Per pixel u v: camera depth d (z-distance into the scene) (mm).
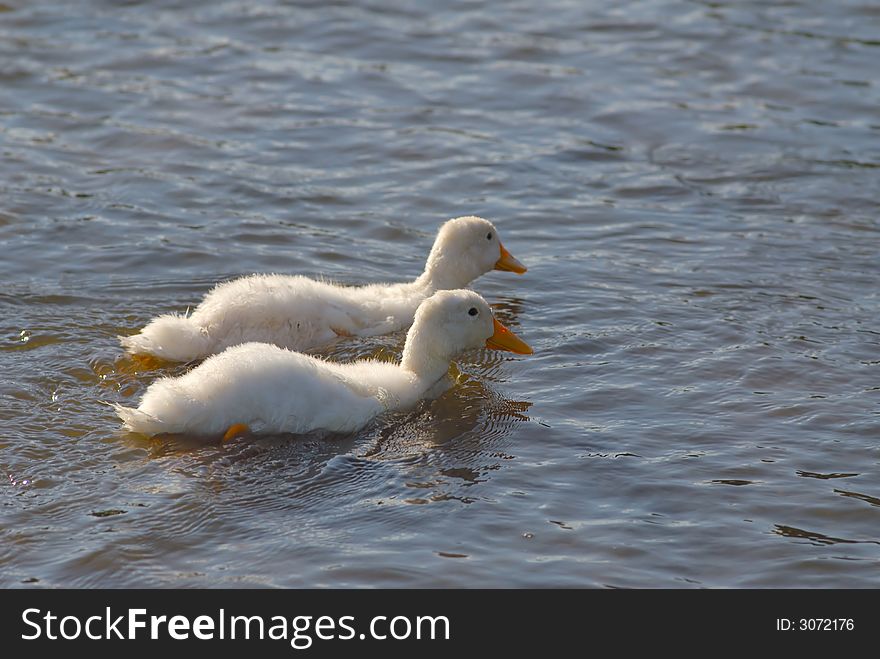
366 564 10664
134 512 11297
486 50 26906
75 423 12938
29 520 11109
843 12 29141
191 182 20578
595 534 11227
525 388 14391
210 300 15156
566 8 29547
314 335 15391
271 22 27969
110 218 19094
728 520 11492
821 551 11039
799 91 25047
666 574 10672
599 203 20609
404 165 21703
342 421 13062
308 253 18359
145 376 14172
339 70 25672
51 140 21906
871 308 16750
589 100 24641
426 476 12234
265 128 22859
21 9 27969
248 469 12172
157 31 27234
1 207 19203
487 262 17344
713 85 25422
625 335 15812
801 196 20953
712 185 21359
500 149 22500
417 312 14398
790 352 15266
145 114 23141
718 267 18188
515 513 11539
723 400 13984
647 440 13039
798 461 12594
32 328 15328
